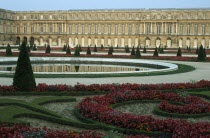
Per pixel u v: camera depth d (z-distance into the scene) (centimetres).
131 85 2950
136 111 2195
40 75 3819
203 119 1983
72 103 2430
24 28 16300
